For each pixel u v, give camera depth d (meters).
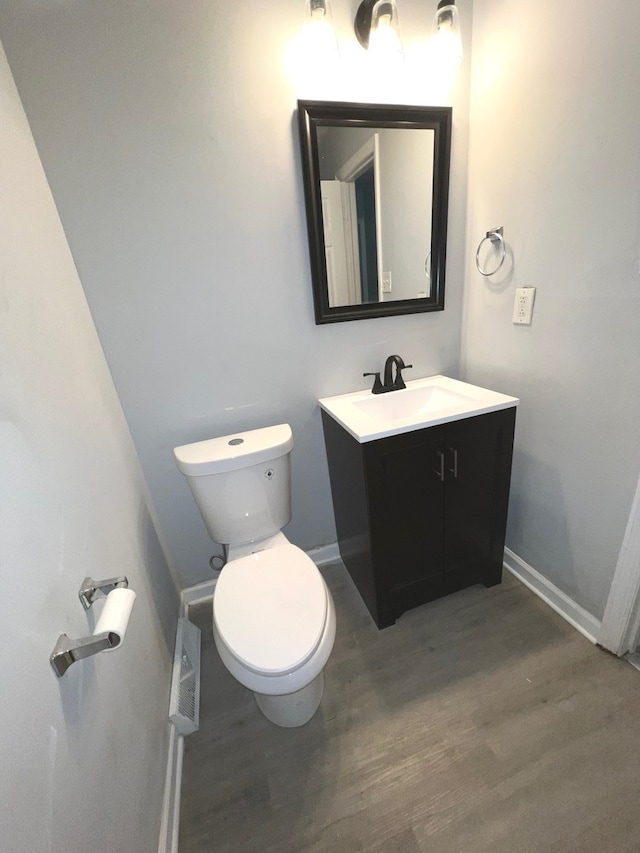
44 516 0.67
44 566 0.63
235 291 1.34
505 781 1.01
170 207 1.19
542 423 1.39
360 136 1.28
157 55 1.05
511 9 1.16
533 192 1.23
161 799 0.97
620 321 1.06
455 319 1.67
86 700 0.69
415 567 1.44
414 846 0.91
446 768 1.05
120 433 1.25
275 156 1.24
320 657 0.97
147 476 1.47
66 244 1.11
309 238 1.34
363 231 1.40
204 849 0.94
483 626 1.45
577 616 1.40
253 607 1.07
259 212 1.28
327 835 0.95
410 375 1.70
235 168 1.21
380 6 1.07
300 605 1.07
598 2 0.93
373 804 0.99
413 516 1.35
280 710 1.15
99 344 1.23
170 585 1.53
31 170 0.96
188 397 1.42
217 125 1.15
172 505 1.54
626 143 0.95
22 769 0.48
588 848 0.88
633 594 1.17
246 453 1.27
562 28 1.03
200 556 1.67
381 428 1.20
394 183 1.37
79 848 0.58
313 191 1.28
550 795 0.97
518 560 1.66
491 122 1.32
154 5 1.01
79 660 0.66
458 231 1.54
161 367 1.35
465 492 1.39
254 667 0.92
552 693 1.20
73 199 1.10
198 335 1.35
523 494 1.56
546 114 1.13
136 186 1.14
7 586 0.52
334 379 1.59
